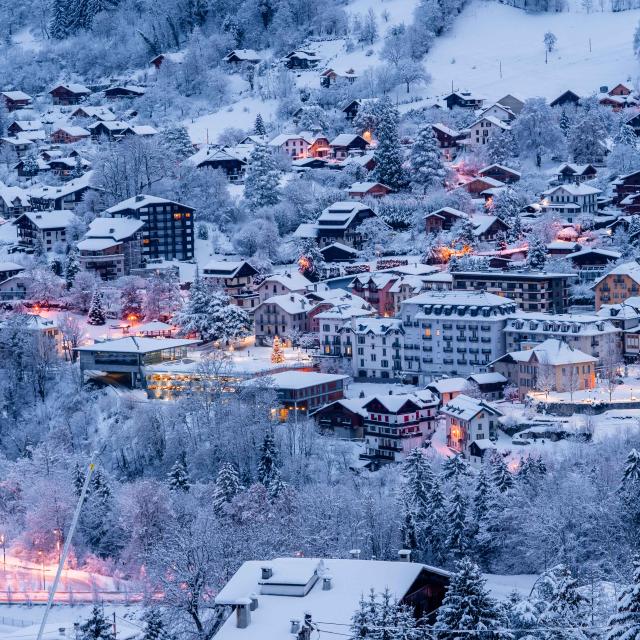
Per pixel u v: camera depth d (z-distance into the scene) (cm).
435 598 15438
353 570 15338
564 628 14012
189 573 18475
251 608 14362
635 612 13288
